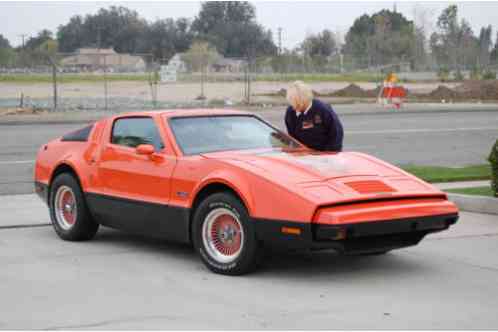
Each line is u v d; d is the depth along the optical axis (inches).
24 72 2346.2
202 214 267.4
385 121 1045.2
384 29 2844.5
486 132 893.2
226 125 306.3
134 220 298.5
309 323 211.5
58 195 334.6
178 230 281.6
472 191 428.1
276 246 249.8
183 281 259.4
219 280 260.1
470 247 312.8
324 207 241.0
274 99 1525.6
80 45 4564.5
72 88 1831.9
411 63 2637.8
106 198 308.8
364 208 245.9
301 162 269.4
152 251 309.1
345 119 1080.8
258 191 251.6
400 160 636.7
